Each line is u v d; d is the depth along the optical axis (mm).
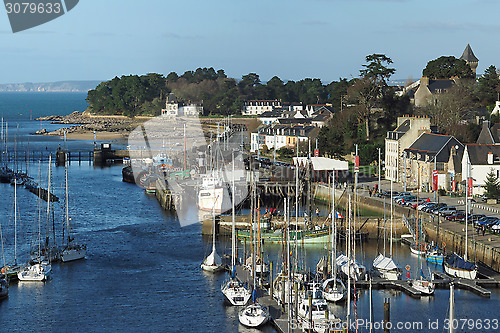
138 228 132750
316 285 88312
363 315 83188
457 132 180250
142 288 95500
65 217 142875
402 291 92438
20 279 98625
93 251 115250
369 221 126188
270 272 93125
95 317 84938
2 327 81812
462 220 121312
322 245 119188
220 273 102312
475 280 94625
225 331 80375
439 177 151625
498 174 144375
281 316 81875
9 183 199750
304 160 176750
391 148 175625
